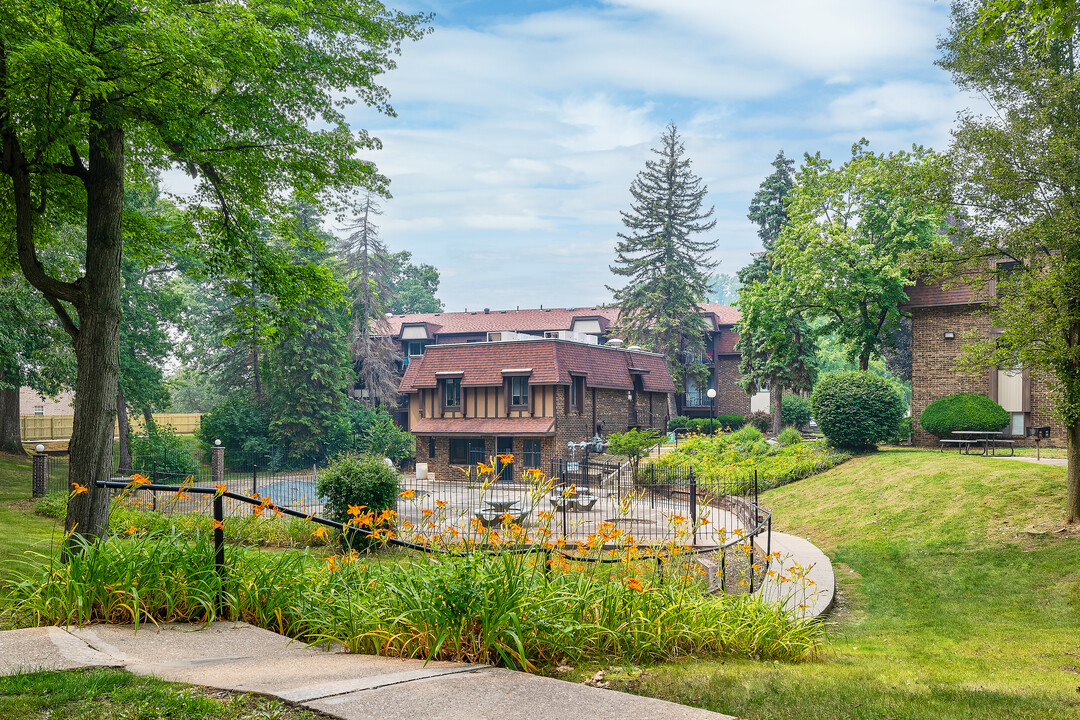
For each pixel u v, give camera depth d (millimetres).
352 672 5520
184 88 11625
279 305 16938
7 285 26562
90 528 11320
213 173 15016
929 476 23344
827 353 75938
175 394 80812
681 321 56531
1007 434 30359
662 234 60344
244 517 16219
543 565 8039
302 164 15016
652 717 4602
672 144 61438
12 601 7426
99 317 11883
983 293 29047
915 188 17656
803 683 6199
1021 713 5715
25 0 9594
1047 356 15625
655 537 18188
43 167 12297
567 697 4980
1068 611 12312
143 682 5008
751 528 17188
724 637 8203
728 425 52750
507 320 66250
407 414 61906
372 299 58750
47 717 4309
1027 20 11820
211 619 7051
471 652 6367
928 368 31547
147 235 15852
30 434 52375
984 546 17078
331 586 7516
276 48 11805
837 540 20453
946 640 10953
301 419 49625
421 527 9242
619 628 7316
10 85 10242
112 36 10523
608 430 42594
